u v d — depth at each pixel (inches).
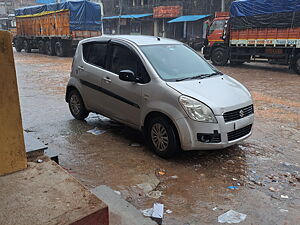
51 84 397.7
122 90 176.7
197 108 144.8
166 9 1257.4
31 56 883.4
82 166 150.9
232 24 616.7
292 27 518.9
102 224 65.7
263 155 168.2
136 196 124.0
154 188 130.7
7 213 62.6
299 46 515.8
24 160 80.4
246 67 650.2
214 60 679.1
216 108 145.6
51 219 61.0
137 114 170.7
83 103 218.4
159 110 154.9
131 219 92.7
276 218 110.9
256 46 582.2
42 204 65.7
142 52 173.6
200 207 117.2
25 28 1020.5
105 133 200.8
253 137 198.8
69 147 175.5
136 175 141.9
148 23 1409.9
